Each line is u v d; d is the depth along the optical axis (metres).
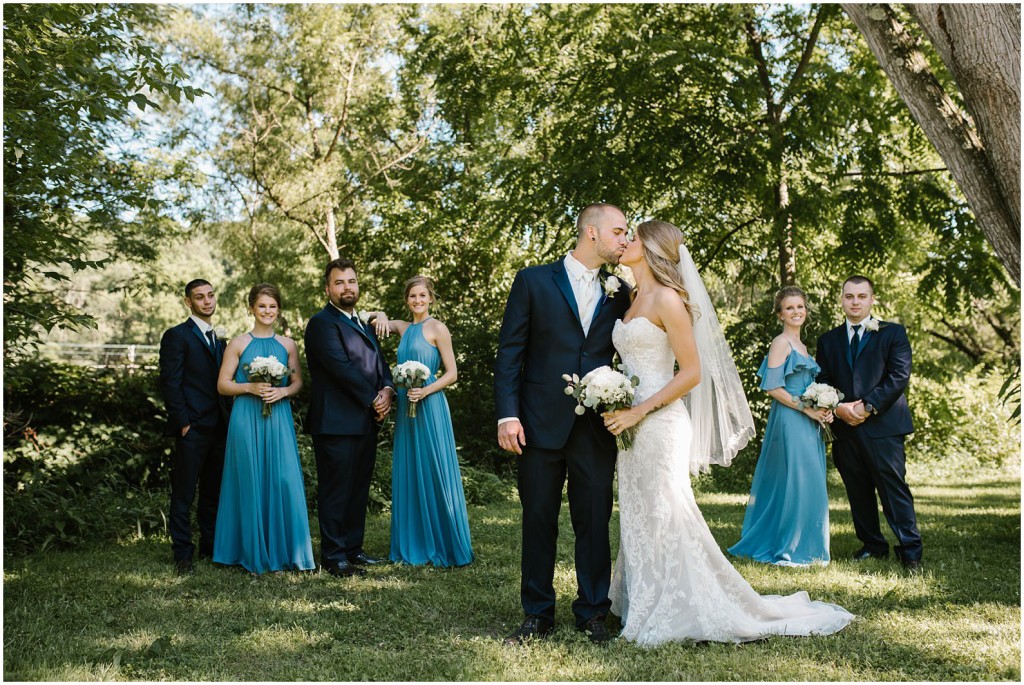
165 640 3.32
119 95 4.51
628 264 3.64
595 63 11.08
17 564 4.74
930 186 10.27
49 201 5.20
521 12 12.67
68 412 7.02
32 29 4.70
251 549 4.71
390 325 5.48
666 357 3.57
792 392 5.17
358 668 3.05
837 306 10.91
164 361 4.91
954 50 3.94
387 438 8.48
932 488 9.14
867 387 4.95
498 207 13.36
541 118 12.69
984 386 13.97
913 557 4.70
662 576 3.40
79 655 3.21
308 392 8.42
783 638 3.33
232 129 17.64
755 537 5.20
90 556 5.02
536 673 2.97
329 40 16.61
